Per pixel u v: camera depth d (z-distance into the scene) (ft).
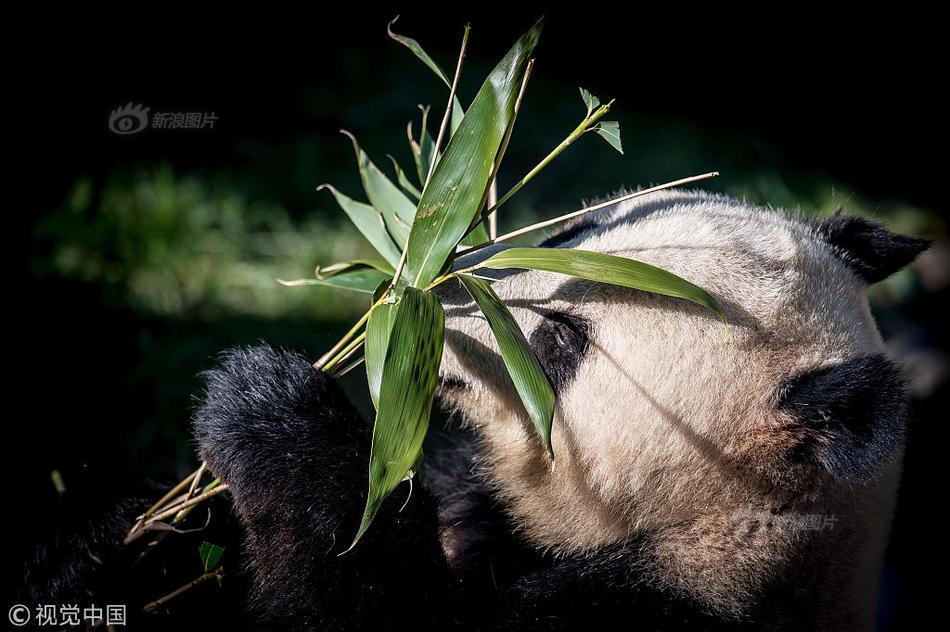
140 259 41.19
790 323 21.44
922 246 25.22
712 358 21.38
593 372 22.31
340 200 24.79
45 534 22.45
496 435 24.36
